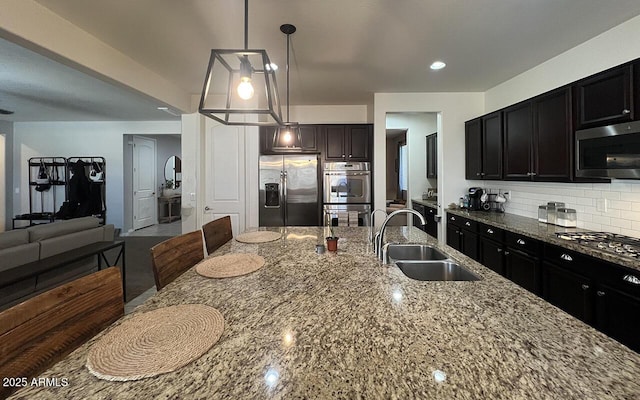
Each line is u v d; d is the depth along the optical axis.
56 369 0.68
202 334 0.83
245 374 0.67
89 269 3.22
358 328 0.87
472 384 0.63
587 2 1.94
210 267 1.47
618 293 1.69
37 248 2.48
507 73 3.22
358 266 1.51
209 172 4.02
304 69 3.05
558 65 2.76
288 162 4.19
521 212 3.39
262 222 4.20
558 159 2.47
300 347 0.77
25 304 0.75
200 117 4.00
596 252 1.82
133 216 6.89
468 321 0.91
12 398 0.60
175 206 8.53
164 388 0.63
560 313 0.96
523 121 2.90
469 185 4.01
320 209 4.28
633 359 0.71
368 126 4.41
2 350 0.69
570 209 2.66
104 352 0.74
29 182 6.41
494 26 2.23
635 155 1.82
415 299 1.09
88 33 2.31
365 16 2.08
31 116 5.80
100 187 6.38
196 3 1.93
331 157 4.41
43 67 3.17
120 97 4.35
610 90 2.01
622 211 2.27
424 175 5.38
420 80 3.43
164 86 3.38
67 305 0.85
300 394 0.61
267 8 1.97
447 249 1.89
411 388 0.62
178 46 2.54
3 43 2.60
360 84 3.56
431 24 2.19
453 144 3.97
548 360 0.71
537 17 2.12
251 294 1.14
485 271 1.44
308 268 1.48
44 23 1.97
